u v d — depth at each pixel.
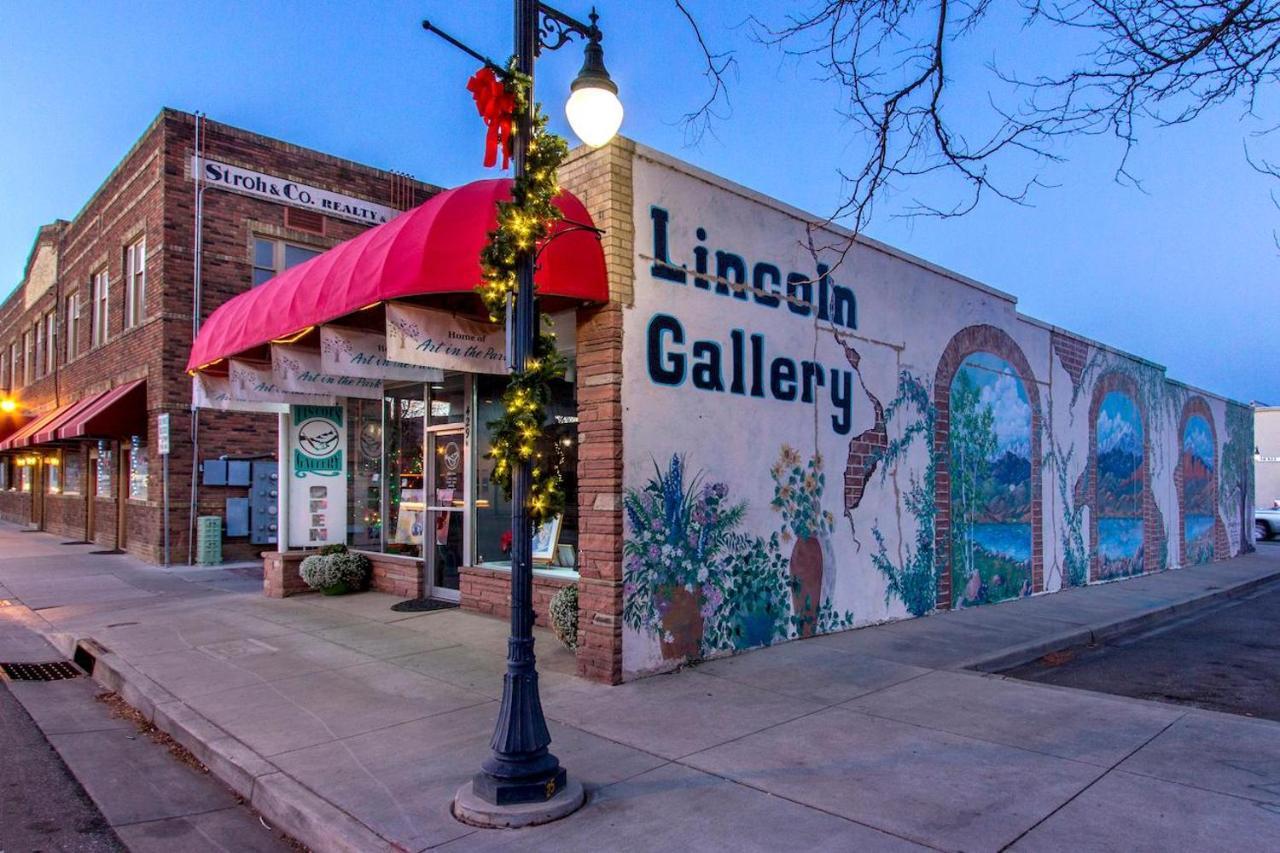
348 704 6.73
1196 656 9.63
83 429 16.73
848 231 10.16
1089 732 5.98
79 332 22.64
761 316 8.95
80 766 5.79
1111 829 4.34
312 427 12.84
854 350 10.25
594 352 7.49
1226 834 4.28
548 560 9.54
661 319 7.84
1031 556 13.89
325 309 8.24
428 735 5.96
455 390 11.12
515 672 4.78
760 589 8.73
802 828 4.37
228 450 17.00
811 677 7.54
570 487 9.32
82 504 23.05
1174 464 19.95
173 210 16.45
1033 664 8.95
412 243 7.29
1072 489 15.31
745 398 8.68
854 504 10.11
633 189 7.67
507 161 5.53
